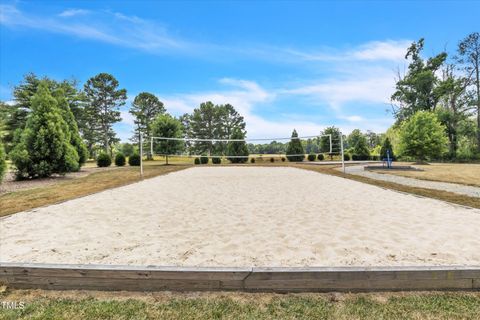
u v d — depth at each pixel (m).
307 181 8.51
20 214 4.23
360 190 6.60
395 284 1.97
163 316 1.66
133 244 2.89
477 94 25.86
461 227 3.46
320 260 2.44
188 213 4.30
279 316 1.65
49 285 2.04
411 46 28.89
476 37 25.27
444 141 17.20
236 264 2.35
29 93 27.20
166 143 19.66
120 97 38.12
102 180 8.77
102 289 2.01
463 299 1.83
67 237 3.13
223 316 1.66
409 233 3.23
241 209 4.57
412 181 8.20
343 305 1.76
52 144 9.48
